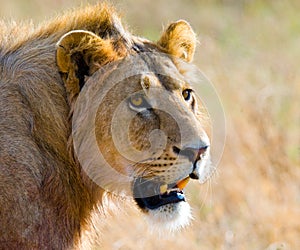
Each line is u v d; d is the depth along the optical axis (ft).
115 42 33.47
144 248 46.16
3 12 79.41
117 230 47.01
